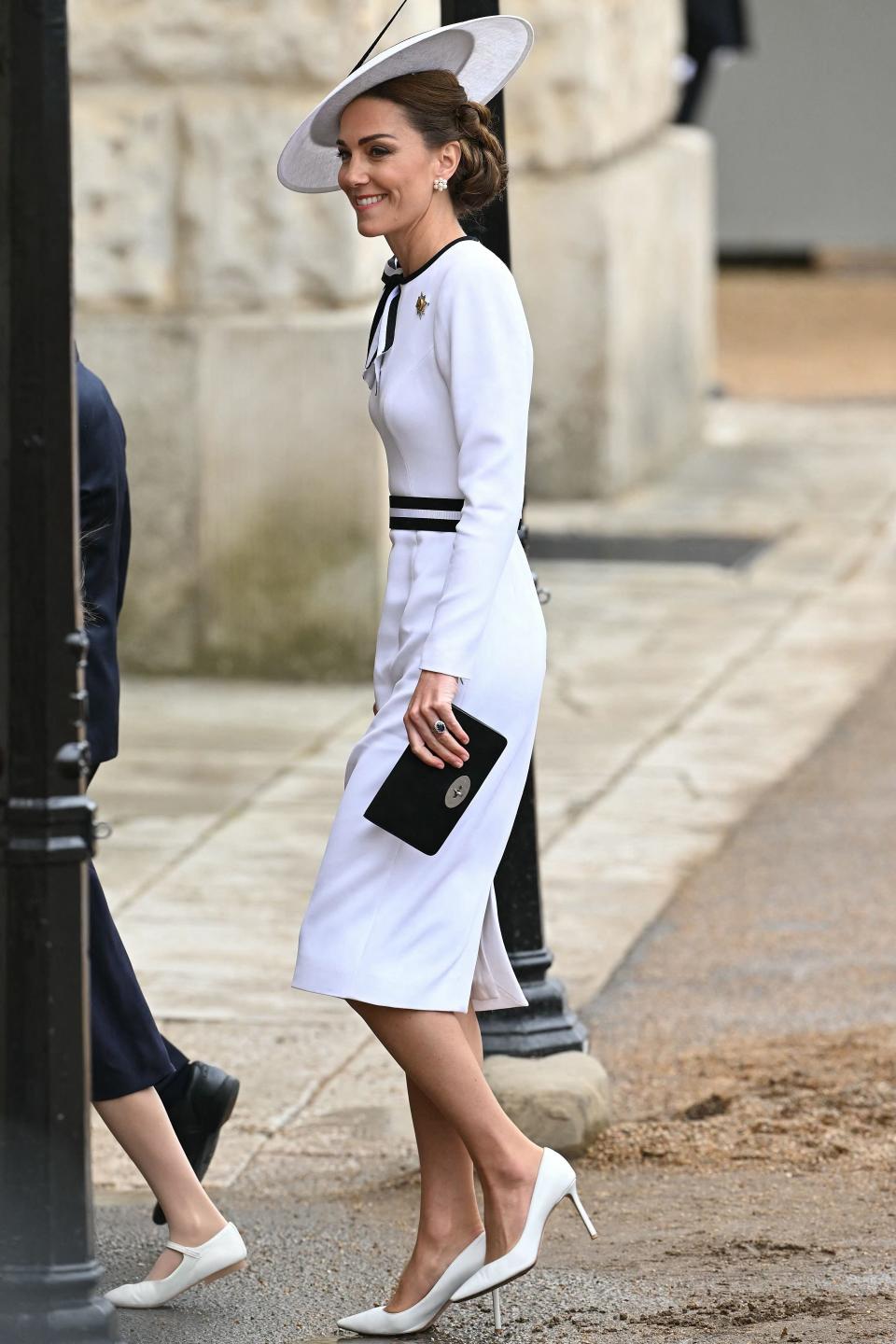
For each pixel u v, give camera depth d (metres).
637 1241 15.84
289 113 35.78
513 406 13.52
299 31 35.66
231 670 37.19
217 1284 15.40
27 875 12.07
